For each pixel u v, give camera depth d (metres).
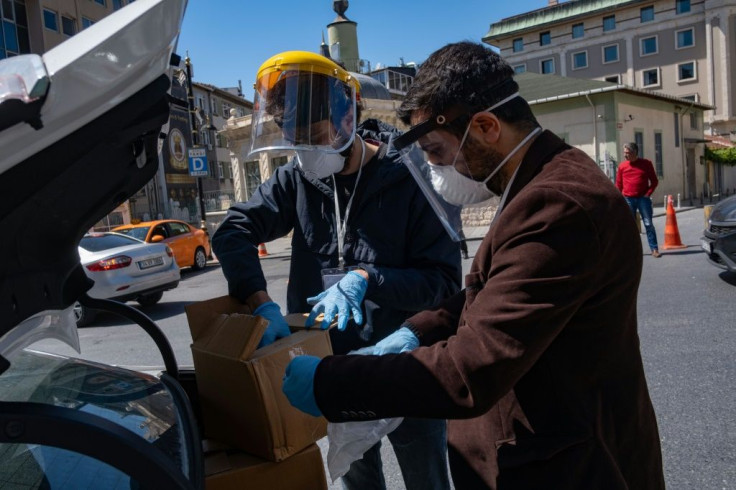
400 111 1.39
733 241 6.45
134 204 29.08
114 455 0.99
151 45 0.80
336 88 1.97
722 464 2.93
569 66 51.38
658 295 6.67
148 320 1.68
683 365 4.30
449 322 1.52
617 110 22.62
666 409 3.58
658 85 47.41
